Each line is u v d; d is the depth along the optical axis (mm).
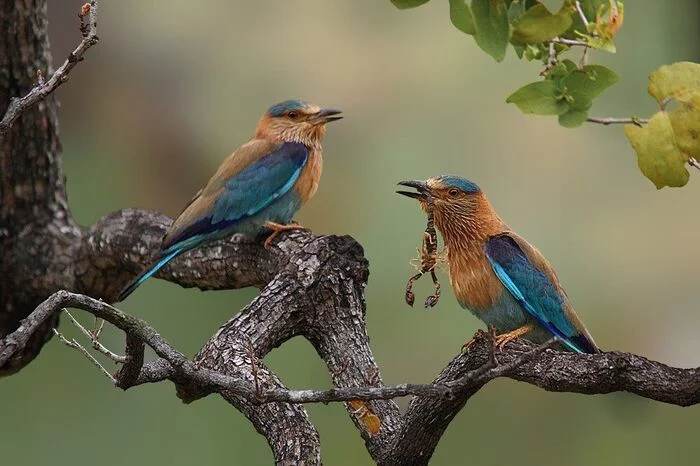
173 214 15508
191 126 15688
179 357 6922
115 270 11133
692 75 7648
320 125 11531
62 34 16438
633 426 14125
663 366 7387
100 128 15703
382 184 14430
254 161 11078
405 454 8367
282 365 12773
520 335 9898
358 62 15227
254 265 10742
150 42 15969
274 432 8344
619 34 13773
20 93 10789
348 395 6605
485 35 7707
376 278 13391
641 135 7707
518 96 7984
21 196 11125
